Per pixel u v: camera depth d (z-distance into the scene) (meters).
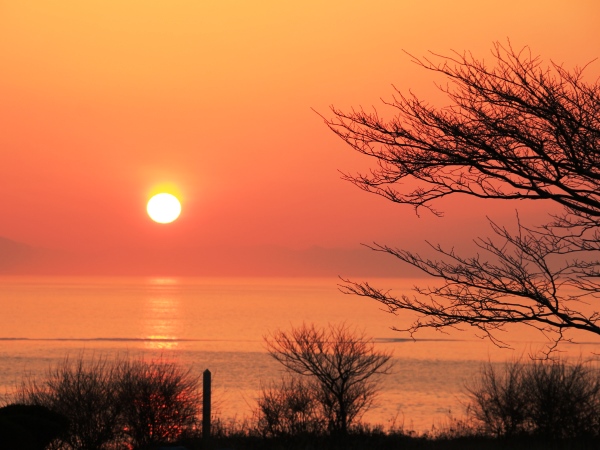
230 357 192.75
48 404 42.41
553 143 17.94
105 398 42.91
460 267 19.23
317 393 52.94
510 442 48.16
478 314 18.98
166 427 44.00
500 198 18.84
